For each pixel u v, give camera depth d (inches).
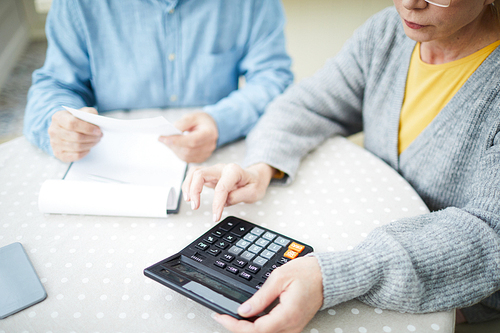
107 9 37.4
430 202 30.1
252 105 36.9
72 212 24.1
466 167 27.0
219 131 32.7
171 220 24.3
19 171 28.7
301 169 30.2
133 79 41.6
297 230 23.6
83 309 18.0
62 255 21.2
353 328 17.6
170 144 29.2
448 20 21.3
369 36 33.4
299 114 33.7
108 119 25.1
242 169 25.7
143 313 17.9
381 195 27.1
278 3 44.6
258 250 20.8
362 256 18.6
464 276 19.1
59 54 37.2
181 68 42.6
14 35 110.9
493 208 20.6
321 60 102.0
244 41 44.2
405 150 31.5
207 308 18.3
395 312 18.5
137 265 20.7
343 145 33.8
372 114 34.5
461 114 26.3
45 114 30.2
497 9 24.6
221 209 23.3
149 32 39.6
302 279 17.2
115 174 28.0
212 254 20.4
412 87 30.9
